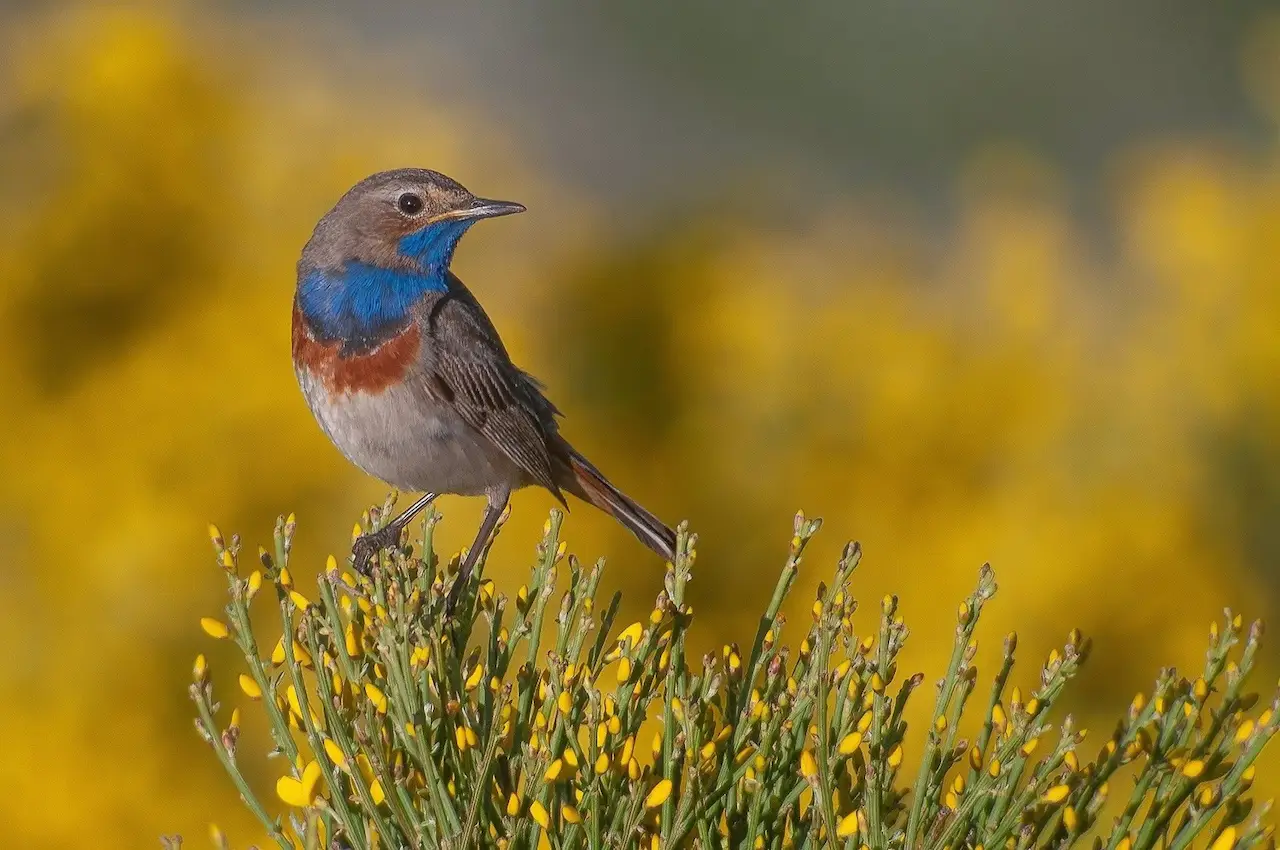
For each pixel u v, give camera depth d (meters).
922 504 13.83
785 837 6.66
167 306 13.30
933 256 18.55
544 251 14.95
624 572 13.14
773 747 6.49
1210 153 17.11
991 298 14.92
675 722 6.48
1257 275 15.44
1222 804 6.08
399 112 14.77
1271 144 18.92
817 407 14.31
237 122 13.91
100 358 13.07
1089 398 14.97
